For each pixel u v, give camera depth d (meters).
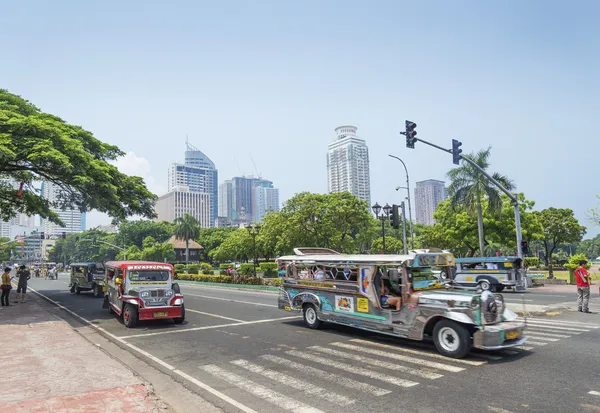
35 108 20.77
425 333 8.78
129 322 12.55
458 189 31.58
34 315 15.03
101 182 17.88
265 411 5.43
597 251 113.12
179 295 13.16
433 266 9.57
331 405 5.58
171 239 90.00
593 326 11.44
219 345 9.70
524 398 5.72
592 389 6.05
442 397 5.81
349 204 38.94
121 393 5.96
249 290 27.75
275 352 8.80
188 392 6.31
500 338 7.78
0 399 5.71
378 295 9.66
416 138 18.14
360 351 8.72
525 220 35.41
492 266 23.31
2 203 25.78
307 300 11.75
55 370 7.29
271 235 41.94
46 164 16.14
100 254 103.56
